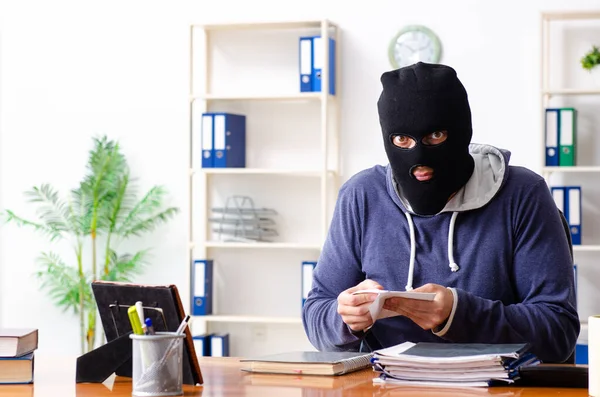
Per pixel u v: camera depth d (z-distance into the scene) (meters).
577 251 4.63
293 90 4.92
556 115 4.47
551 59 4.66
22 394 1.65
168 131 5.03
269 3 4.92
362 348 2.19
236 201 4.99
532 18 4.66
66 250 5.14
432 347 1.83
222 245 4.76
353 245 2.29
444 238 2.18
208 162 4.77
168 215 5.03
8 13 5.15
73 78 5.11
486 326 1.96
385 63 4.79
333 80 4.79
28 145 5.15
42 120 5.14
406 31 4.73
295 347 4.91
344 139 4.83
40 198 5.12
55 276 4.98
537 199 2.15
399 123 2.10
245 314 4.98
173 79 5.02
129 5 5.06
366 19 4.80
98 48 5.09
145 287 1.74
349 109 4.82
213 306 4.99
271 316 4.90
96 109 5.09
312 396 1.58
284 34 4.93
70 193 5.11
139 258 4.91
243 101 4.97
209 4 4.98
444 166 2.11
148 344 1.60
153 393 1.60
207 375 1.86
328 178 4.85
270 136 4.94
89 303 4.92
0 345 1.79
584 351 4.39
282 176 4.94
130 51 5.06
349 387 1.67
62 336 5.15
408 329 2.14
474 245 2.15
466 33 4.71
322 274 2.30
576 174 4.66
